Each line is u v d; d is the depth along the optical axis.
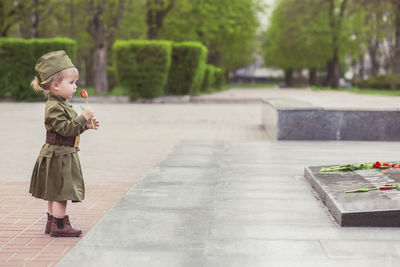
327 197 4.66
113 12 31.75
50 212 4.39
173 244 3.68
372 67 51.78
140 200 5.02
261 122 15.43
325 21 44.44
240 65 70.56
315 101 12.40
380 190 4.69
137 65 24.02
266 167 6.96
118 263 3.30
